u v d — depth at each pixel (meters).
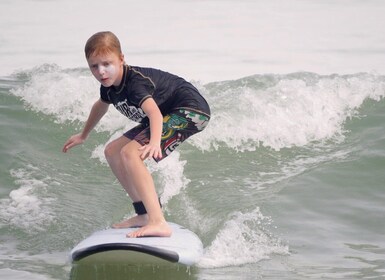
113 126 27.97
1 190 23.89
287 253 20.28
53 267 19.25
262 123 27.89
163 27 49.00
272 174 25.53
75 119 28.52
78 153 26.62
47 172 25.17
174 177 24.77
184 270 18.92
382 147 26.80
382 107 29.52
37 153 26.39
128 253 18.31
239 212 22.41
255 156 26.80
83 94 29.20
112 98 20.08
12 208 22.78
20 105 29.00
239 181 24.92
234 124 27.69
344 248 20.66
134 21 50.75
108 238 18.86
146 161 25.45
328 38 46.69
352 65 40.34
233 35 47.28
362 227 22.08
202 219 22.22
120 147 20.12
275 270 19.12
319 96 29.34
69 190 24.14
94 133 27.72
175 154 26.23
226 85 31.52
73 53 42.53
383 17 52.34
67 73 32.50
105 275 18.56
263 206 23.00
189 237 19.75
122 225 20.30
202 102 20.36
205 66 40.31
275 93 29.28
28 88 29.72
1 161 25.44
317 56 42.50
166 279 18.38
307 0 58.47
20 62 40.59
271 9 55.25
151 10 54.31
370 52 43.19
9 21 51.12
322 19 51.94
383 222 22.36
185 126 20.14
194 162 26.14
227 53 43.03
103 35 19.23
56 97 29.06
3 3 56.94
